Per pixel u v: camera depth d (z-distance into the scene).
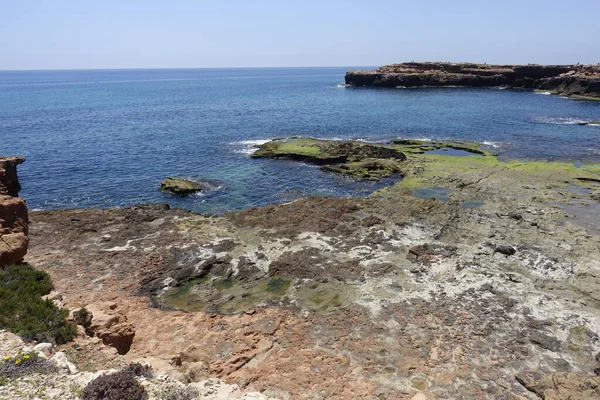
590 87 106.25
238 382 15.05
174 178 40.62
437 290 21.25
